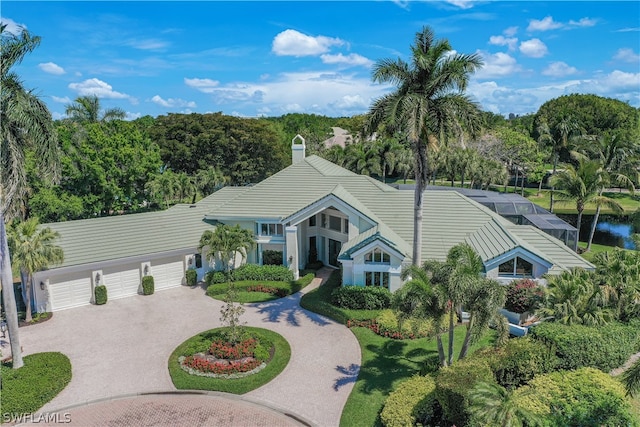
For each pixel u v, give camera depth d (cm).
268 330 2578
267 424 1755
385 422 1617
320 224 3809
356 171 8288
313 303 2908
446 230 3167
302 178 3941
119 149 4812
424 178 2538
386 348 2320
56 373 2047
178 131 7188
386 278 2855
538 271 2561
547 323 2083
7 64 1955
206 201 4075
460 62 2412
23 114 1944
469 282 1709
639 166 6862
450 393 1559
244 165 7356
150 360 2250
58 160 2156
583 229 5906
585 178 4322
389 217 3362
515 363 1761
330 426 1720
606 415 1505
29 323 2695
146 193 5328
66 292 2941
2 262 2027
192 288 3359
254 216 3556
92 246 3077
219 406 1878
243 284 3278
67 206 4178
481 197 5025
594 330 1988
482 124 2495
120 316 2823
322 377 2070
